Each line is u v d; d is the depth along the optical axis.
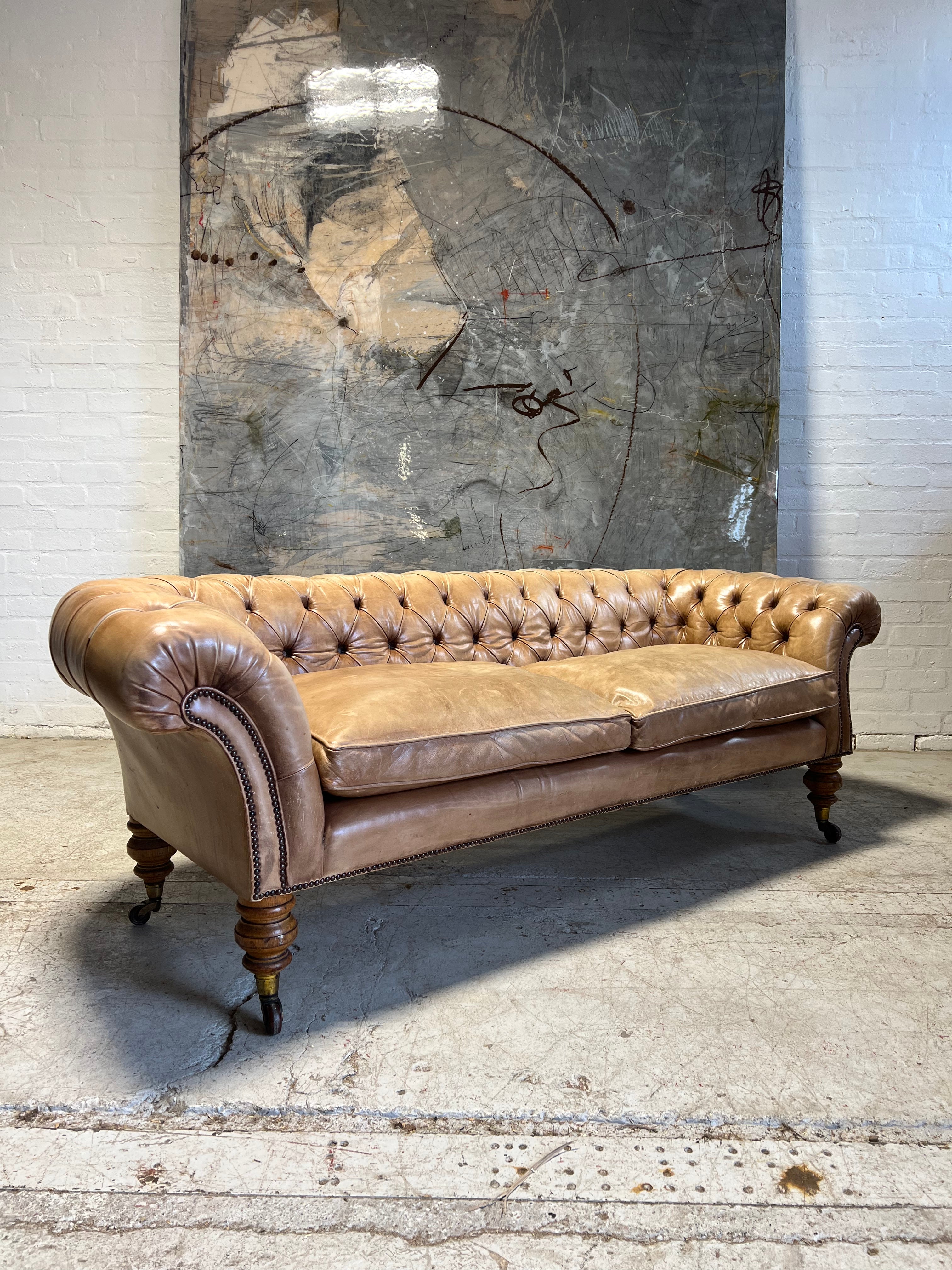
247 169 2.99
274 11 2.97
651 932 1.82
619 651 2.42
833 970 1.66
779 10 3.07
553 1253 1.01
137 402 3.24
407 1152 1.17
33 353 3.23
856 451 3.27
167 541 3.28
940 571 3.28
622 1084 1.31
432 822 1.64
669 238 3.08
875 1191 1.11
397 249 3.03
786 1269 0.99
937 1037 1.44
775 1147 1.18
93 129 3.17
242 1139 1.19
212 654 1.32
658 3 3.04
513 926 1.85
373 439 3.06
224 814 1.44
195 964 1.67
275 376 3.03
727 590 2.65
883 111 3.17
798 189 3.20
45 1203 1.07
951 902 1.97
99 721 3.35
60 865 2.15
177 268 3.20
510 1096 1.28
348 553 3.07
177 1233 1.03
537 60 3.03
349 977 1.63
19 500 3.27
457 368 3.06
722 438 3.11
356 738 1.55
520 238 3.06
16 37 3.13
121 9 3.13
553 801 1.83
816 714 2.30
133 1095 1.28
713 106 3.07
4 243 3.19
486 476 3.09
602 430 3.10
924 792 2.80
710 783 2.13
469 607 2.44
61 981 1.60
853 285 3.23
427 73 3.01
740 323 3.09
